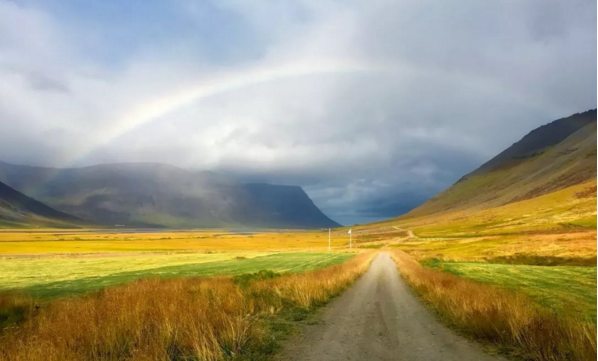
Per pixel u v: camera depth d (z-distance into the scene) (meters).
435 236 137.50
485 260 50.44
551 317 9.46
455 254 61.38
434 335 9.89
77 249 88.44
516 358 7.69
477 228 147.88
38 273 38.62
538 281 23.28
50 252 78.81
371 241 144.50
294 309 13.70
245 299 13.45
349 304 15.41
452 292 14.62
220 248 109.31
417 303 15.88
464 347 8.62
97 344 7.47
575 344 7.39
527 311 9.83
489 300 11.65
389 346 8.81
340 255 71.69
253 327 9.74
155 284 18.83
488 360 7.62
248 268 41.69
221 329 8.88
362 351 8.38
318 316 12.59
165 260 58.06
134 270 40.94
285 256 68.12
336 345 8.86
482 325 9.66
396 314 13.16
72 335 7.68
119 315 9.16
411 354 8.13
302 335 9.82
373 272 34.28
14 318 12.56
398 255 65.81
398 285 23.58
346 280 23.30
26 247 90.56
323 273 23.22
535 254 48.53
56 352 6.49
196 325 8.56
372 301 16.39
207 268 42.38
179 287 16.66
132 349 7.31
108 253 77.50
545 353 7.45
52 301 17.14
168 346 7.72
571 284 21.58
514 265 40.31
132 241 127.50
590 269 32.75
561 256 45.06
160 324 8.62
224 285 17.56
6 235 160.38
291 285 17.02
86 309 9.83
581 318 11.12
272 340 9.18
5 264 50.66
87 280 30.80
